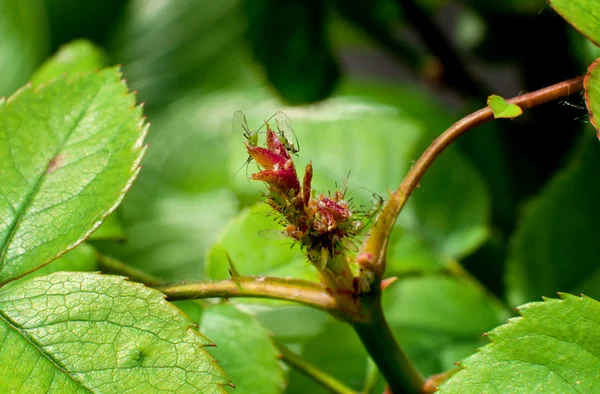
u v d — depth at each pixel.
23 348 0.19
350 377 0.24
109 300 0.19
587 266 0.25
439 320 0.25
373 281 0.20
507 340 0.19
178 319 0.19
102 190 0.20
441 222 0.26
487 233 0.26
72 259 0.22
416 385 0.21
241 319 0.22
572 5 0.20
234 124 0.20
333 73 0.34
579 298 0.19
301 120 0.28
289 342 0.25
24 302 0.19
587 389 0.19
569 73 0.32
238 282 0.20
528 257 0.25
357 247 0.20
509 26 0.35
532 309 0.19
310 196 0.20
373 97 0.35
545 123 0.32
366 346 0.20
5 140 0.20
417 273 0.25
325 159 0.27
